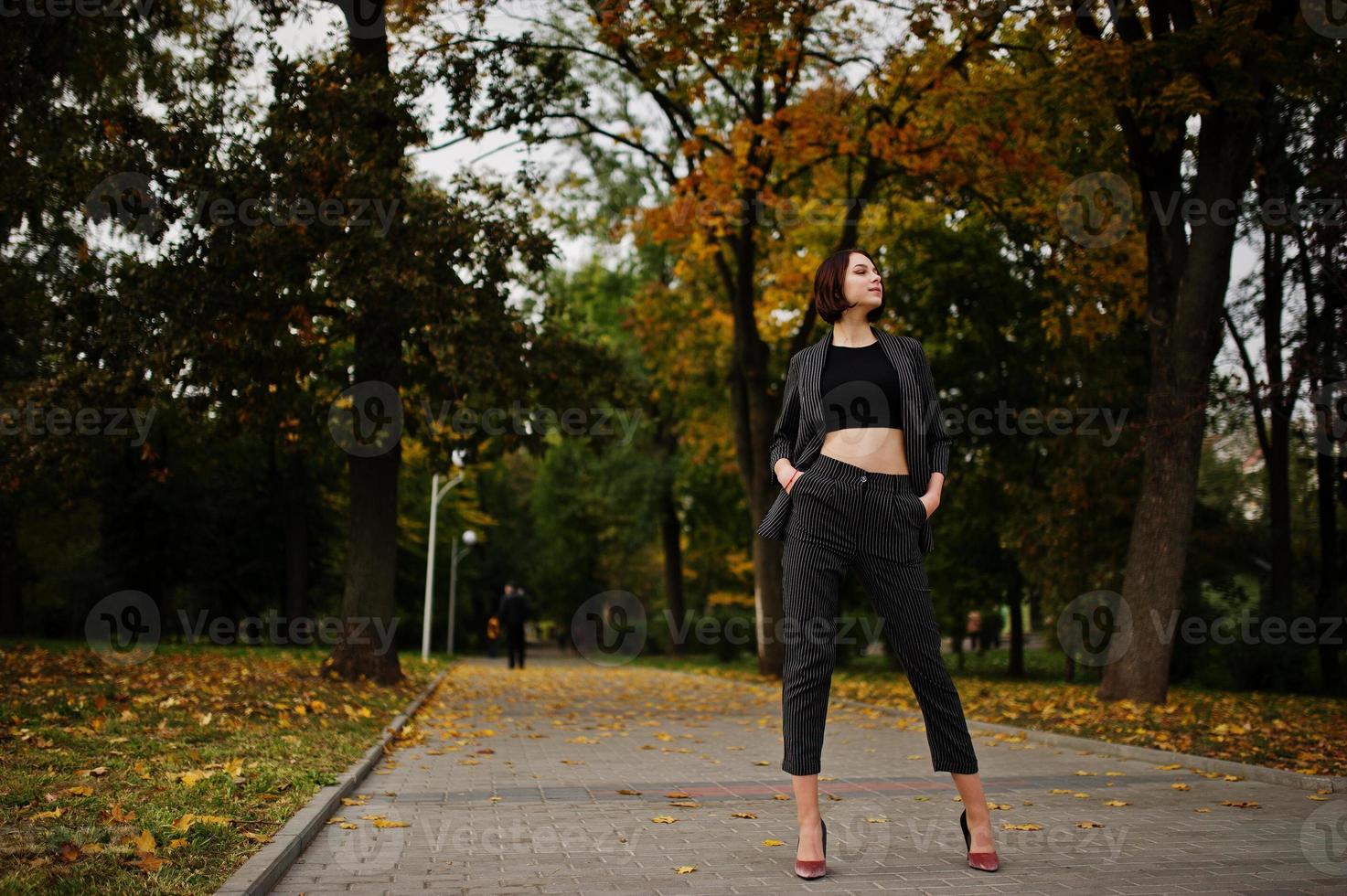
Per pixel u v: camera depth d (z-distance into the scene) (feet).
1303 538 70.85
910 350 13.02
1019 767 24.45
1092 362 59.00
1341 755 23.88
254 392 41.11
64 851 11.55
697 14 42.34
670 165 63.77
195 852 12.38
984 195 53.83
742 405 71.20
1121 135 43.34
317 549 102.78
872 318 13.32
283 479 95.50
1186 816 17.19
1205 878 12.50
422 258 37.60
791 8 41.98
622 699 49.42
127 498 83.51
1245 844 14.71
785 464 13.11
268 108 38.70
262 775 18.38
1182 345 37.14
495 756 25.99
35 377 49.93
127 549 86.02
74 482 41.75
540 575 168.86
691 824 16.42
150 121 38.27
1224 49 32.42
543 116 44.78
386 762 24.39
